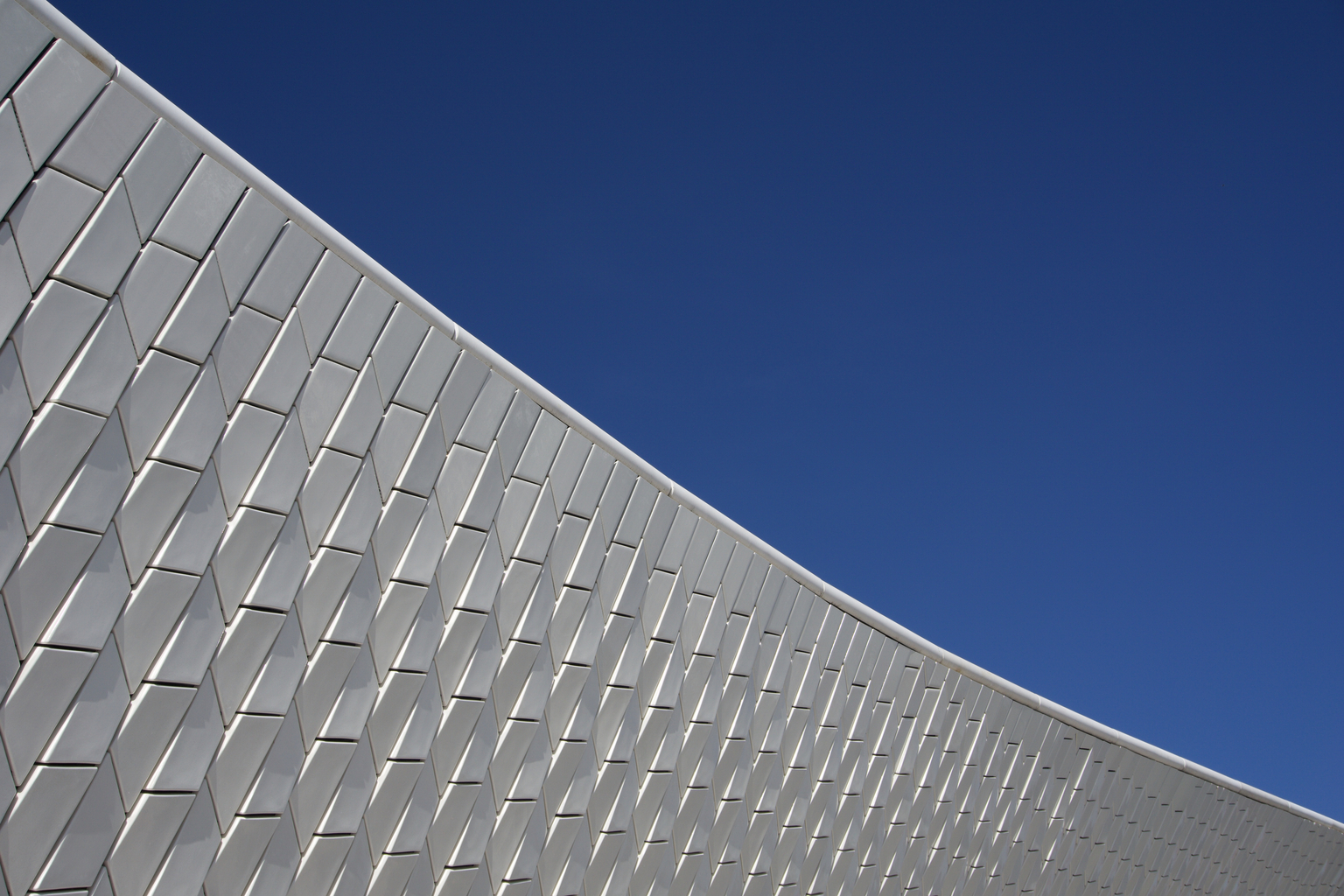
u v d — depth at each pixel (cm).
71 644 635
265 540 735
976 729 1547
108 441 643
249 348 715
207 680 712
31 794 624
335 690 794
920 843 1477
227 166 698
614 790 1052
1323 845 2369
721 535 1152
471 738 905
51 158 606
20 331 598
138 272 649
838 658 1323
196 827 715
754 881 1242
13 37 589
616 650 1037
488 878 936
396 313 816
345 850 814
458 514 876
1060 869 1733
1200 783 1970
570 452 978
